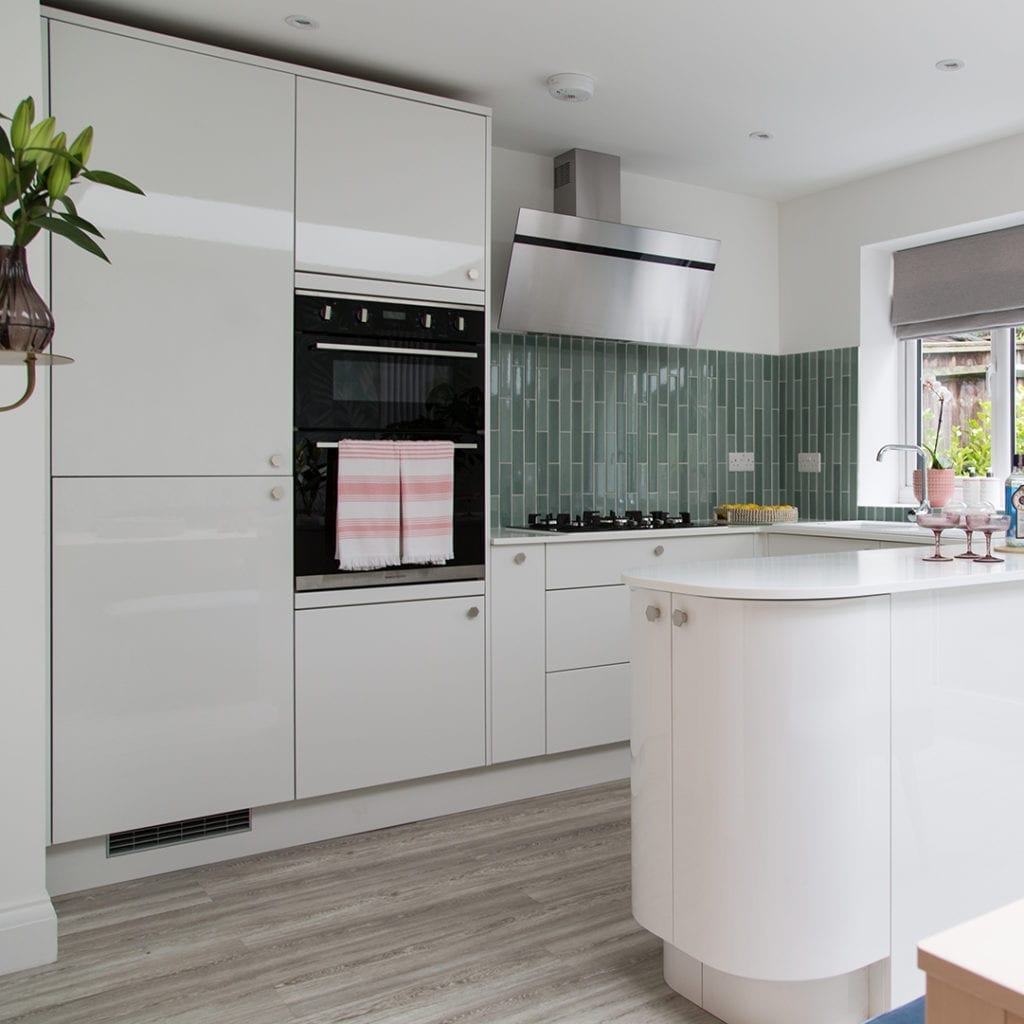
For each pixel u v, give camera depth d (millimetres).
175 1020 1977
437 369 3131
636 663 2072
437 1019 1979
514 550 3293
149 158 2621
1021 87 3211
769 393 4602
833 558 2455
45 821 2508
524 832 3062
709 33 2820
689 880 1938
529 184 3877
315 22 2742
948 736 2051
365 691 3004
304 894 2596
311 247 2881
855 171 4117
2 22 2123
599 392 4109
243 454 2775
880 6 2652
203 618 2723
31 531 2182
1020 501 2602
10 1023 1965
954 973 650
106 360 2568
